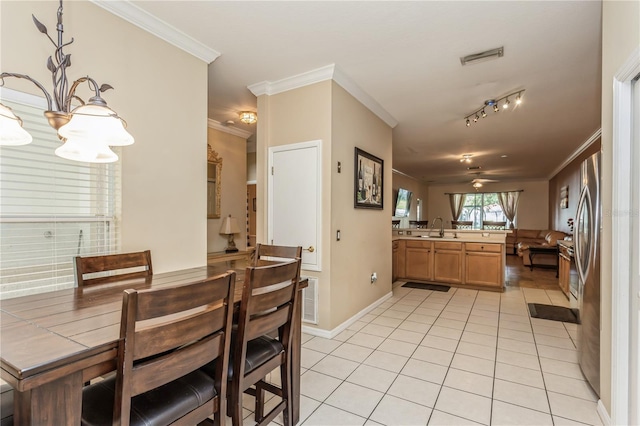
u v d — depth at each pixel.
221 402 1.25
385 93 3.58
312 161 3.11
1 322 1.12
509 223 11.22
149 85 2.25
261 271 1.39
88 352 0.90
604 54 1.80
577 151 6.28
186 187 2.50
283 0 2.03
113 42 2.04
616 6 1.63
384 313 3.78
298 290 1.74
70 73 1.83
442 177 10.70
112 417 1.00
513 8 2.10
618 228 1.58
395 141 5.75
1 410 1.08
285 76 3.15
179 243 2.44
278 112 3.33
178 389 1.19
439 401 1.98
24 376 0.78
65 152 1.50
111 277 1.85
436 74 3.10
